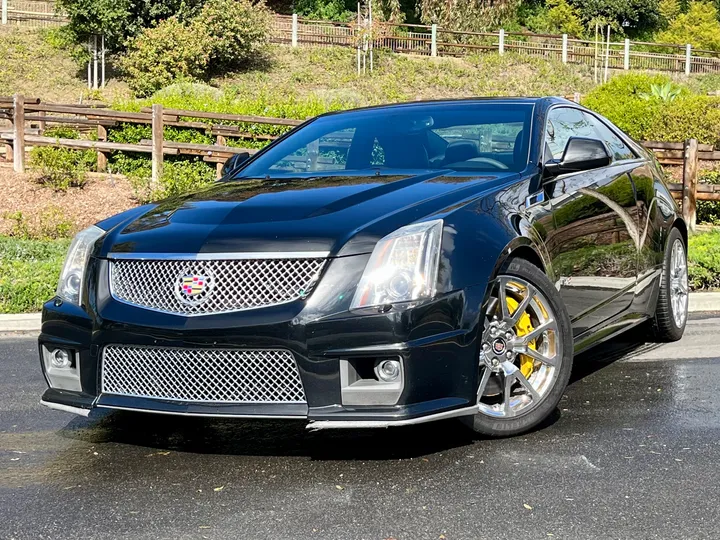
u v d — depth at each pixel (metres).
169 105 19.03
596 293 4.83
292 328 3.57
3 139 16.62
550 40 41.44
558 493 3.41
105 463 3.90
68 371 4.07
